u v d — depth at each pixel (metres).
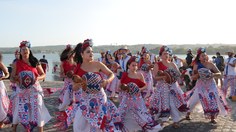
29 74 6.12
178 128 7.32
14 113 6.28
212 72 7.92
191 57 17.09
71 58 8.34
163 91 7.19
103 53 13.91
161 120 7.48
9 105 6.64
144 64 10.95
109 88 11.48
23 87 6.16
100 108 5.05
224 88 12.45
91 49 5.20
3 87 7.14
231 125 7.67
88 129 5.04
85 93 5.10
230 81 12.24
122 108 6.43
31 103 6.16
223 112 7.89
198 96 7.90
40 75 6.44
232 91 12.22
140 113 6.39
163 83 7.22
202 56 7.81
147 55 11.23
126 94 6.47
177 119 7.14
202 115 8.80
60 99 8.49
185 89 15.07
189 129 7.25
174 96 7.20
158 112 7.16
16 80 6.12
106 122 5.07
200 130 7.16
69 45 8.43
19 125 7.65
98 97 5.09
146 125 6.33
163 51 7.45
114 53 14.39
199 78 7.88
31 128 6.16
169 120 8.09
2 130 7.16
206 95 7.77
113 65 11.54
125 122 6.40
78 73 5.21
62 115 6.83
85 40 5.28
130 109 6.43
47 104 10.70
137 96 6.46
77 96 7.21
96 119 4.96
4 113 7.08
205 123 7.85
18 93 6.23
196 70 7.86
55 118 8.45
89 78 5.02
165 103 7.12
